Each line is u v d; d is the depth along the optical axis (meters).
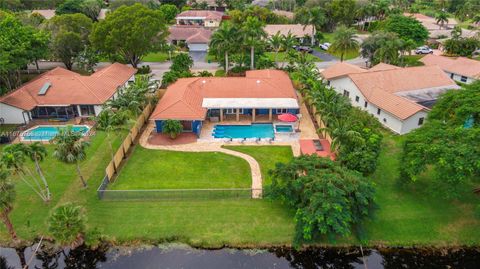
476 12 144.50
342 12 131.00
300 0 163.50
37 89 58.62
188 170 42.84
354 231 33.38
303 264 31.38
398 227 34.09
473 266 31.02
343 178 32.22
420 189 38.53
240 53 80.19
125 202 37.22
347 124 41.53
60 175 42.00
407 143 36.34
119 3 146.12
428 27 125.38
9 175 31.44
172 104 52.12
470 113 35.94
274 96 56.78
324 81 70.44
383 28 103.19
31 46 66.56
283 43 80.12
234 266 30.92
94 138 50.81
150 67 87.12
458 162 30.16
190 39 104.19
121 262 31.34
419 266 31.06
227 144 48.91
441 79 62.84
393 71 62.53
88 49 81.00
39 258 32.12
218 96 56.81
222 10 168.25
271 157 45.56
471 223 34.41
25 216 35.62
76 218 31.78
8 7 139.62
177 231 33.88
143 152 46.88
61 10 131.38
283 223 34.50
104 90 60.47
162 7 144.38
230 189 37.16
